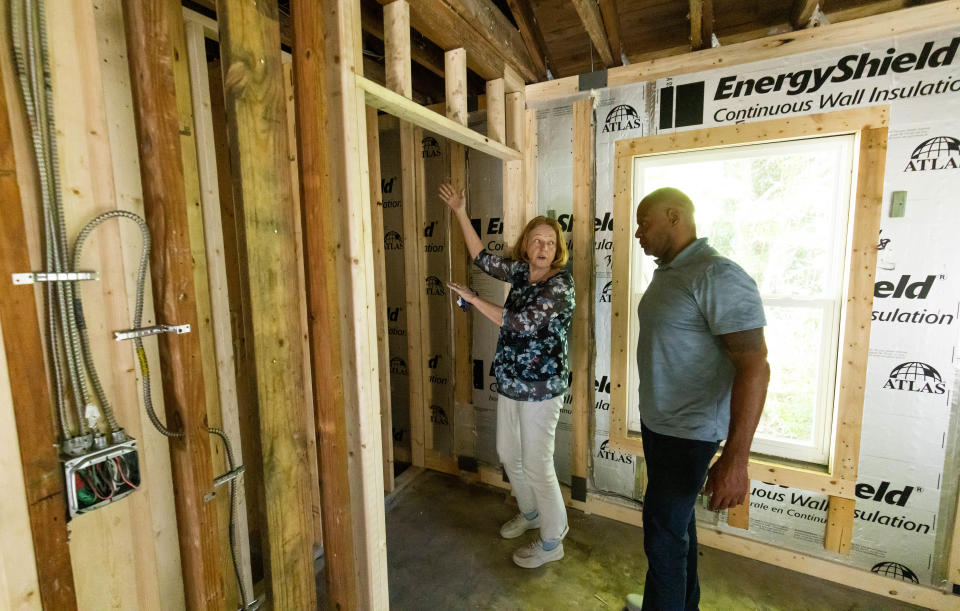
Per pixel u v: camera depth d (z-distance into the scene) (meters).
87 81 0.87
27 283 0.76
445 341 2.72
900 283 1.65
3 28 0.75
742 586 1.85
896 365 1.68
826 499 1.85
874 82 1.64
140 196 1.15
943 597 1.68
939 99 1.56
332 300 1.29
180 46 1.34
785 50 1.75
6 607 0.75
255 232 1.09
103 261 0.91
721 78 1.86
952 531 1.66
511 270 2.03
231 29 1.01
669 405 1.37
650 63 1.99
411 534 2.20
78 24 0.85
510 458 2.03
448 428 2.76
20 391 0.75
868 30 1.62
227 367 1.51
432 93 2.75
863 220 1.66
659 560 1.40
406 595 1.81
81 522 0.92
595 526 2.24
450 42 1.70
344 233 1.28
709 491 1.27
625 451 2.21
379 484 1.42
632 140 2.05
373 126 2.34
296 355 1.21
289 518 1.22
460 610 1.74
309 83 1.20
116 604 0.98
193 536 1.05
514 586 1.86
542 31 2.30
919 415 1.67
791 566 1.92
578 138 2.17
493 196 2.46
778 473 1.89
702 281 1.28
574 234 2.22
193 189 1.40
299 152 1.24
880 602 1.75
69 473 0.83
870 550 1.79
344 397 1.35
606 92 2.09
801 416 1.90
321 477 1.35
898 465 1.71
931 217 1.59
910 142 1.60
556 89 2.19
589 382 2.28
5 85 0.76
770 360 1.93
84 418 0.87
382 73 2.49
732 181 1.94
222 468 1.52
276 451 1.17
